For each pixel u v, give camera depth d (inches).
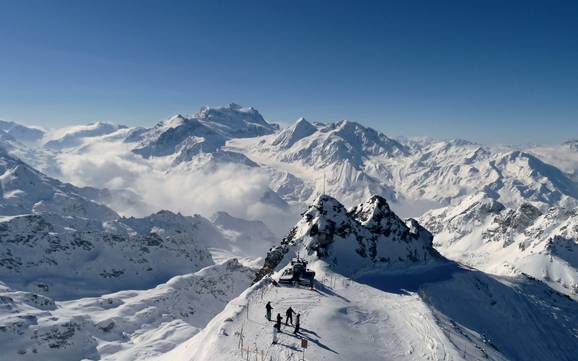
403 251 3843.5
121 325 6402.6
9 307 5703.7
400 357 1764.3
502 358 2197.3
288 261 3240.7
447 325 2321.6
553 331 3863.2
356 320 2085.4
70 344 5310.0
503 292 3917.3
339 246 3412.9
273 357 1561.3
